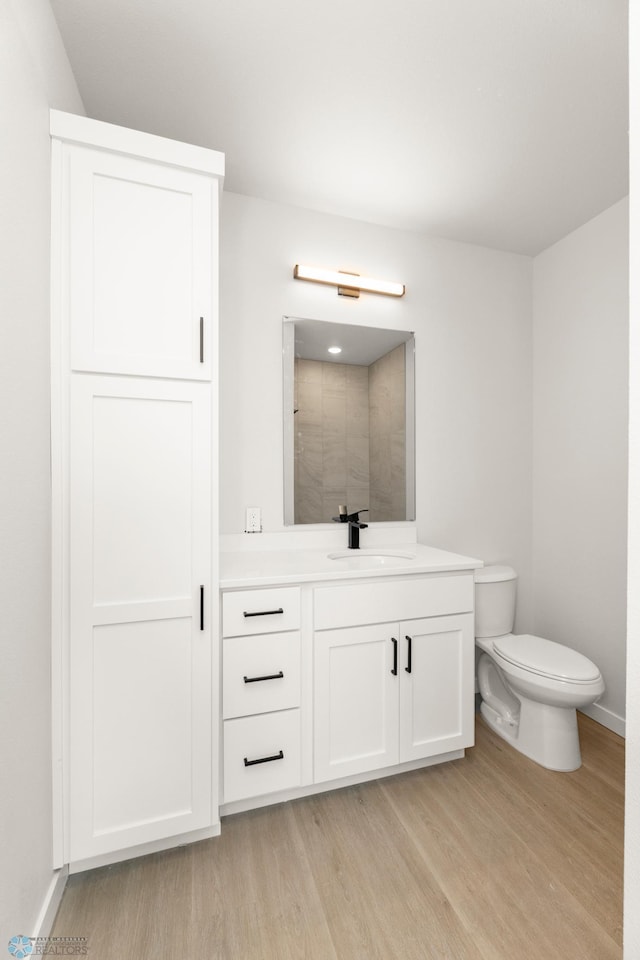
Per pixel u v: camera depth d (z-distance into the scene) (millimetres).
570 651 1977
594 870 1341
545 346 2553
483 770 1822
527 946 1118
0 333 931
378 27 1300
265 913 1198
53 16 1248
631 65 655
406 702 1729
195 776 1398
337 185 2012
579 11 1258
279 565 1751
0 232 929
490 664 2283
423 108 1596
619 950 1109
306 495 2146
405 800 1641
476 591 2205
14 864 977
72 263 1271
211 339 1420
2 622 934
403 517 2336
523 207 2176
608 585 2189
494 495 2543
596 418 2254
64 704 1257
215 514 1427
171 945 1115
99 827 1291
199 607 1403
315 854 1394
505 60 1406
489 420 2531
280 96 1551
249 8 1242
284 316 2117
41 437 1172
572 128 1690
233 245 2043
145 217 1346
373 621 1677
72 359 1267
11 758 970
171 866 1347
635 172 655
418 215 2230
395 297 2328
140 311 1340
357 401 2246
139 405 1344
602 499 2223
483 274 2527
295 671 1562
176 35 1326
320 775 1599
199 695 1405
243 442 2047
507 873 1328
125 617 1318
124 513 1325
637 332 656
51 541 1242
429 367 2398
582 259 2326
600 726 2182
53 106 1264
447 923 1176
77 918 1182
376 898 1245
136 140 1318
